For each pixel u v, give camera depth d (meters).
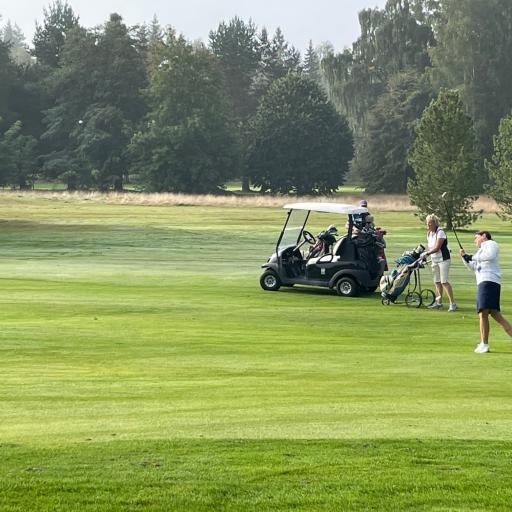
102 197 143.12
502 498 9.77
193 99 180.12
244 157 187.75
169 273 45.19
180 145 173.12
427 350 22.64
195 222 87.94
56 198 139.62
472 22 155.75
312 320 29.34
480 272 22.27
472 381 17.59
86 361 20.38
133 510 9.26
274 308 32.44
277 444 11.99
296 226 38.28
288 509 9.35
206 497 9.68
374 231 37.47
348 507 9.44
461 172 88.06
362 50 187.00
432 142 89.62
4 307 31.41
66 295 35.38
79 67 190.25
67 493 9.77
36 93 198.62
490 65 154.62
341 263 36.81
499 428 13.12
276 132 184.88
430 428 13.09
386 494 9.86
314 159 186.50
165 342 23.61
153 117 180.62
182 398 15.70
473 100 154.50
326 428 13.07
